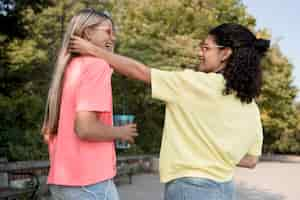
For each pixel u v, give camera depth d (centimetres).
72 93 172
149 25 1783
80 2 1639
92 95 166
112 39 193
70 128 172
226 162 183
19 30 905
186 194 178
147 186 1019
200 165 177
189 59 1602
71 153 170
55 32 1633
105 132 166
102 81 171
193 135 180
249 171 1592
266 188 1048
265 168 1814
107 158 174
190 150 180
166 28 1798
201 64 200
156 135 1855
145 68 182
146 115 1823
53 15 1634
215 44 191
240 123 185
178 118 182
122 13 1942
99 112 169
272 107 2630
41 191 755
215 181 179
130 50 1520
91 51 177
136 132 176
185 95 180
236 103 185
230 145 181
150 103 1697
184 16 1825
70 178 169
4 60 990
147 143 1806
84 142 170
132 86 1611
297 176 1430
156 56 1557
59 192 173
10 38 911
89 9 189
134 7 1909
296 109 3194
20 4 847
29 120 1136
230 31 190
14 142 987
